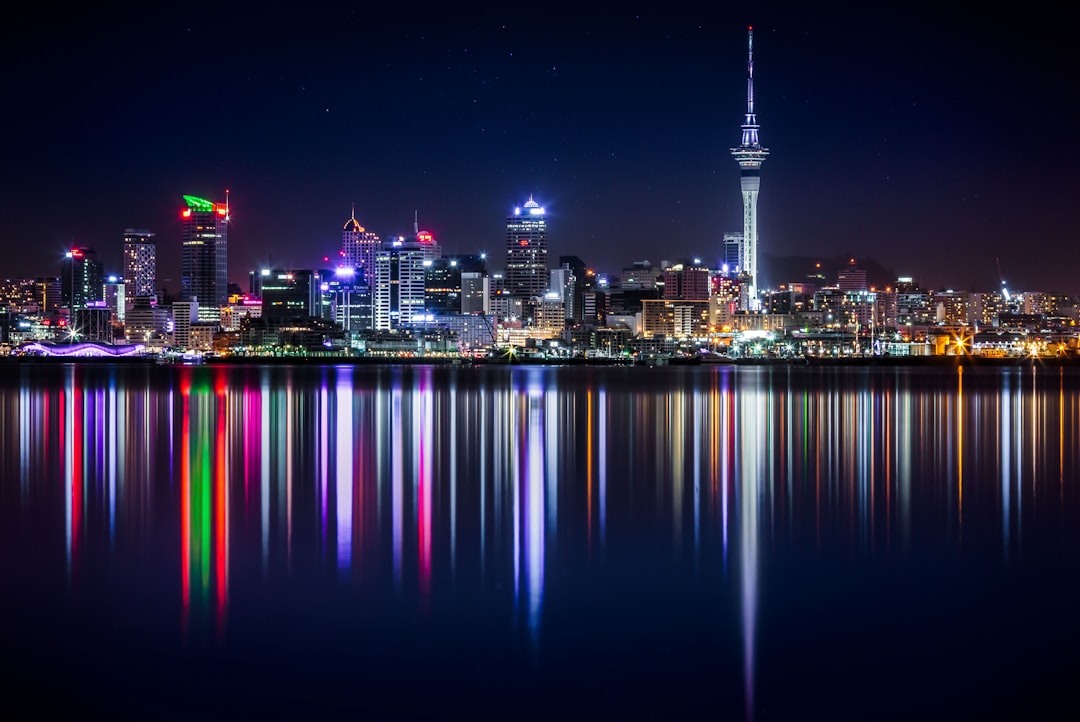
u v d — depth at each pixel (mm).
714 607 40594
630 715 31062
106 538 53000
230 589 42906
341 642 36594
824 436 116875
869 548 51156
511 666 34562
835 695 32250
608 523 58094
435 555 49406
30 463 88000
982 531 55531
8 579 44438
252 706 31484
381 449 101625
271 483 75000
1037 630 37594
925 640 36688
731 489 72125
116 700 31844
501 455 95875
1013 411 165625
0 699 31797
